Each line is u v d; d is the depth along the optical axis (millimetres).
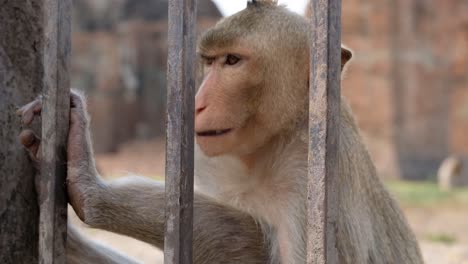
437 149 7016
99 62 8625
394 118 7129
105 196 947
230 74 987
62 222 868
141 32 8992
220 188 1057
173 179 807
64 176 880
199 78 1042
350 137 994
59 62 854
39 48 930
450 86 7020
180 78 805
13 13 908
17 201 906
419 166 7008
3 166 894
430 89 7059
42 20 932
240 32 991
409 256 1088
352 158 983
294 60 1001
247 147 1000
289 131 1005
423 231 3363
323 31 777
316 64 782
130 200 965
